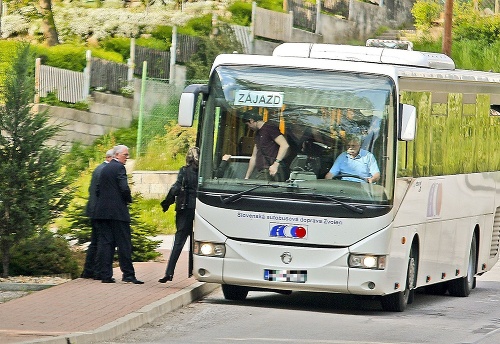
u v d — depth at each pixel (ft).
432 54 120.47
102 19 269.03
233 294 112.06
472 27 324.60
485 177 132.36
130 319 90.33
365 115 101.81
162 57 242.58
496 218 137.80
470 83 126.00
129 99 234.17
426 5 325.83
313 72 102.94
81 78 230.68
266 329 92.68
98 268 114.42
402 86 105.19
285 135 102.27
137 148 221.05
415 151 108.37
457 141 122.01
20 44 119.44
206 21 268.00
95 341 82.99
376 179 100.89
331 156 101.60
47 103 225.15
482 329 97.30
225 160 103.24
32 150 116.16
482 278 152.56
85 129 225.76
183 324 94.48
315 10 294.87
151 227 140.05
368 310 109.19
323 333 91.25
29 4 270.87
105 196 111.96
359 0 314.14
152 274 122.42
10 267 118.83
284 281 101.19
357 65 102.83
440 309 112.98
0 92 118.93
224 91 103.76
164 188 206.90
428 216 112.68
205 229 103.14
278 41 280.31
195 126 228.84
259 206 101.76
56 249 119.96
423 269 112.88
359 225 100.42
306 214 100.94
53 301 98.63
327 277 100.68
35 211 115.65
